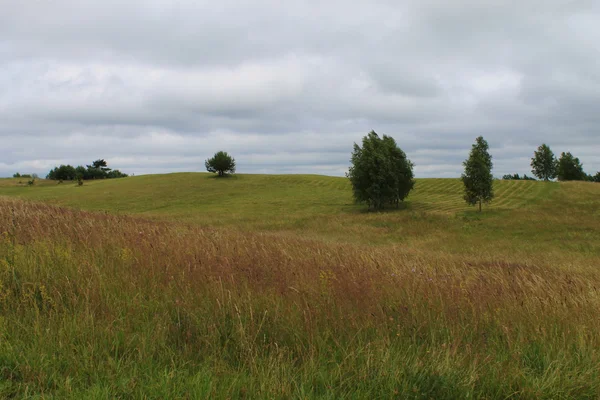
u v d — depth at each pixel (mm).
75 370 3320
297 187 83250
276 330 4164
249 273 6000
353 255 9258
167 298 4777
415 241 31594
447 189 69562
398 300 5219
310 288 5391
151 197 72875
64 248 6508
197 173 108812
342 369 3508
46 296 4465
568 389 3342
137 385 3117
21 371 3242
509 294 6000
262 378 3234
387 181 54719
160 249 7121
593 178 113000
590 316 5027
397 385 3236
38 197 73500
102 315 4277
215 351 3729
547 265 17250
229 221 43719
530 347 4172
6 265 5203
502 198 57438
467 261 15586
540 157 79625
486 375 3480
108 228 9086
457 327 4410
